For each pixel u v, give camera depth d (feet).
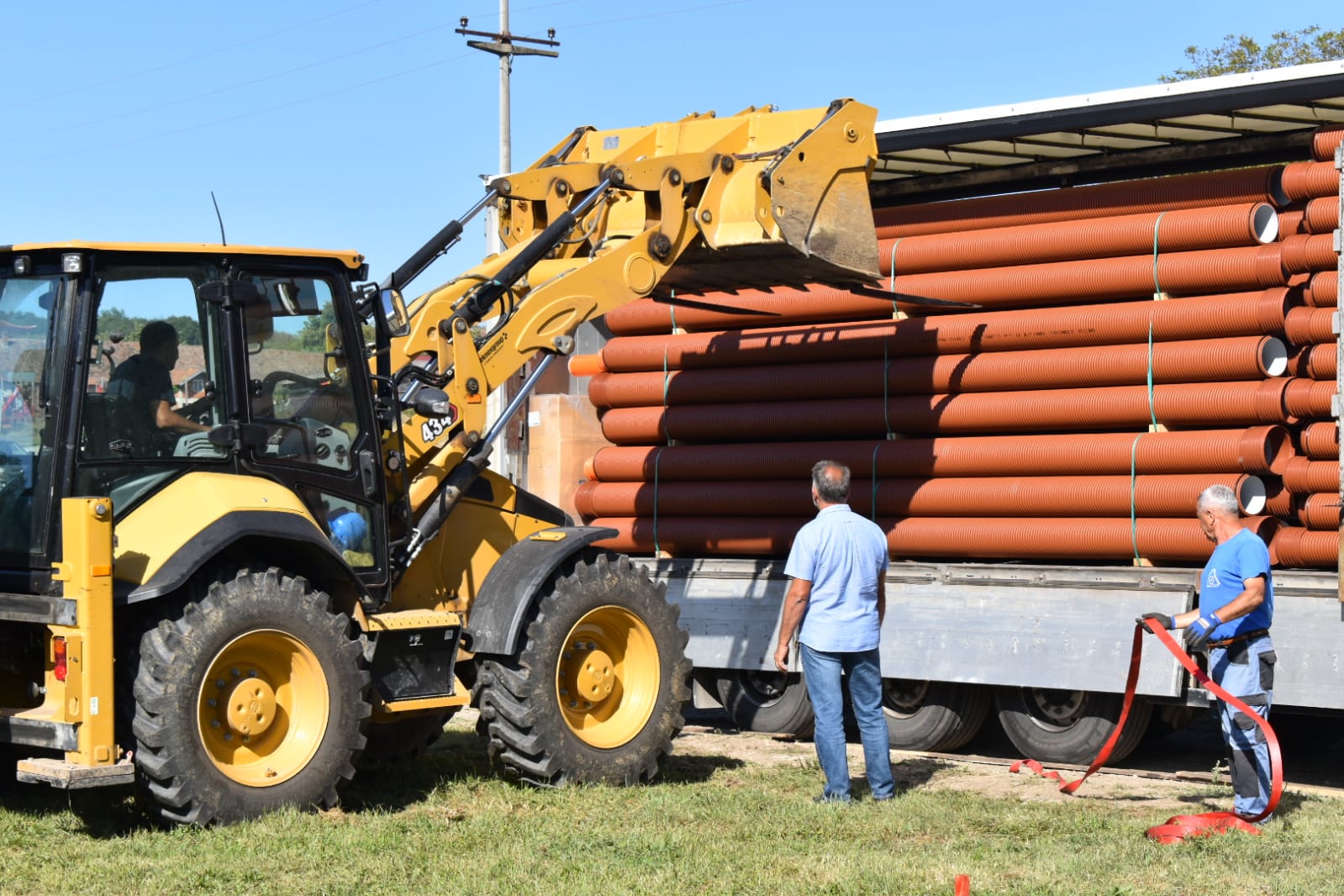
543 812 22.75
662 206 27.63
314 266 23.86
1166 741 32.37
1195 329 28.17
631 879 18.45
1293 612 25.48
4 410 21.84
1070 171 32.63
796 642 31.48
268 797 21.56
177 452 22.16
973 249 30.86
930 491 30.94
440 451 25.46
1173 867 18.97
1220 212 27.89
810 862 19.45
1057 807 23.39
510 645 24.06
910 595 29.78
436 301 25.88
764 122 29.45
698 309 33.86
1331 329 26.30
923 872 18.80
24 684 22.33
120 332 21.77
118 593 20.59
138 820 21.80
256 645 21.81
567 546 25.14
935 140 29.71
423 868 19.06
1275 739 20.84
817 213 28.12
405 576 25.54
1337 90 25.32
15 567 21.38
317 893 17.78
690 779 26.30
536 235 27.17
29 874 18.56
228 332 22.57
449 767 26.89
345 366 24.11
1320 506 26.43
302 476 23.24
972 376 30.78
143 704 20.61
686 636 26.48
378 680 23.61
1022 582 28.89
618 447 36.45
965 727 30.01
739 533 33.47
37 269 21.81
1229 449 27.32
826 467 24.17
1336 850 19.99
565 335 26.55
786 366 33.68
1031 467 29.94
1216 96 26.53
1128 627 27.32
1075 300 30.17
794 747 30.71
